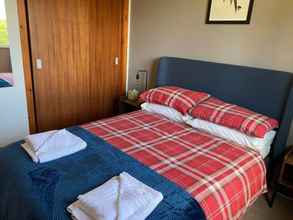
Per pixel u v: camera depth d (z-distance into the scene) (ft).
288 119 6.76
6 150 5.25
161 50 9.89
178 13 8.93
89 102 10.58
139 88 11.18
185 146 5.96
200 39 8.50
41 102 9.11
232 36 7.67
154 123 7.34
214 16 7.94
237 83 7.59
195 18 8.47
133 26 10.80
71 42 9.28
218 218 4.17
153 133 6.61
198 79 8.57
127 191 3.82
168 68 9.45
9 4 7.56
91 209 3.39
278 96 6.79
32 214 3.56
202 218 3.84
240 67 7.48
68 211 3.54
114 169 4.73
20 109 8.64
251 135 5.99
